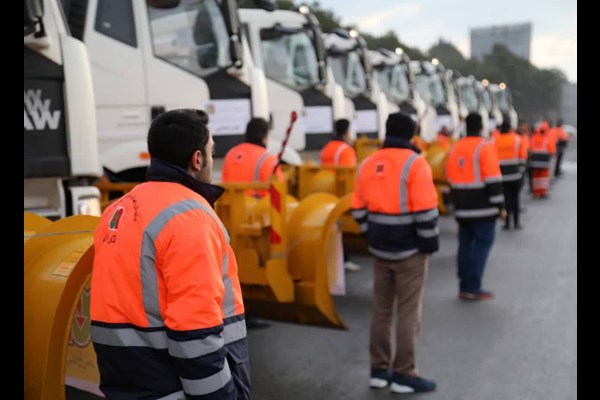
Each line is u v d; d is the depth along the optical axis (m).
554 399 4.12
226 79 6.89
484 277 7.61
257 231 4.54
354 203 4.30
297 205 5.00
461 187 6.43
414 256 4.10
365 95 13.30
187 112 2.14
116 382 2.03
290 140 9.51
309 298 4.72
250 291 4.73
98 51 6.02
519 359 4.85
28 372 2.41
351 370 4.70
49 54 3.96
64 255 2.57
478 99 27.33
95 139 4.16
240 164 5.32
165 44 6.45
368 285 7.35
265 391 4.30
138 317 1.95
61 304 2.37
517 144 11.01
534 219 12.53
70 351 2.67
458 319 5.90
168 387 1.96
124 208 2.06
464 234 6.55
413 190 4.00
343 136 8.40
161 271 1.95
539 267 8.15
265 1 6.82
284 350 5.17
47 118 3.96
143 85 6.27
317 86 9.95
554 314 6.04
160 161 2.09
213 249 1.97
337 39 13.23
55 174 3.99
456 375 4.54
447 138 14.91
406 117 4.12
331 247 5.00
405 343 4.17
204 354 1.88
